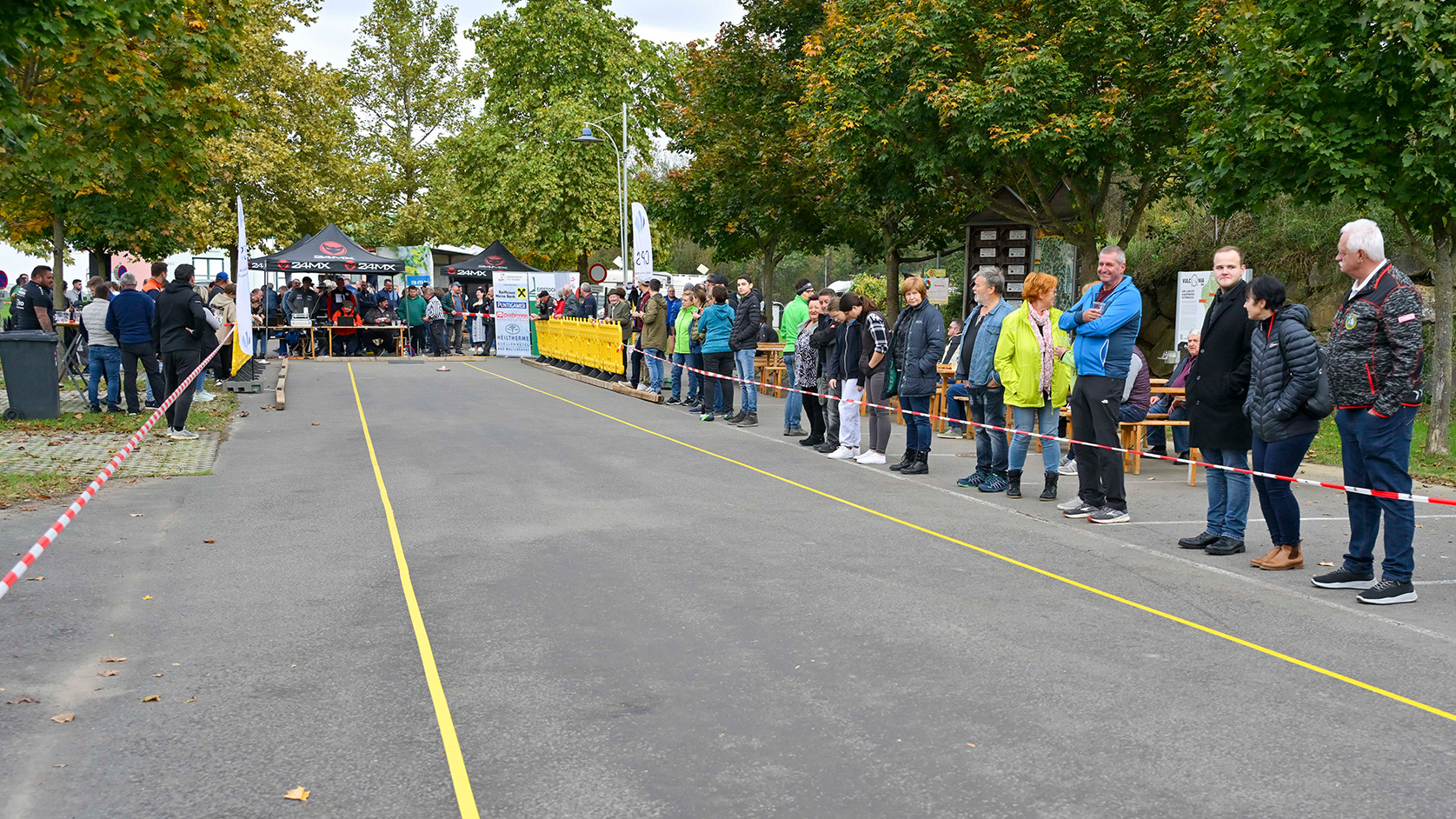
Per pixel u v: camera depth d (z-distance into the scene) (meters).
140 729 3.89
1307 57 10.66
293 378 19.72
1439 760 3.68
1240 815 3.26
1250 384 6.51
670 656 4.71
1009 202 22.14
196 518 7.65
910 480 9.70
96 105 13.01
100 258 23.20
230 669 4.53
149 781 3.47
